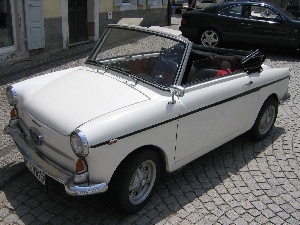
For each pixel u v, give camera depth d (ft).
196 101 11.91
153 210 11.50
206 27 35.19
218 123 13.24
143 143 10.49
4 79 22.82
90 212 11.21
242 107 14.30
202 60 14.43
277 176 13.89
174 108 11.20
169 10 52.65
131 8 44.21
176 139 11.59
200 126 12.39
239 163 14.74
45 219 10.76
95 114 10.14
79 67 13.94
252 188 13.04
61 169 10.32
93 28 36.73
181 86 11.68
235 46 36.22
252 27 33.78
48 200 11.61
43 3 28.91
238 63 14.89
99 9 37.22
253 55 14.92
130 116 10.14
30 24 27.99
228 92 13.20
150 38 12.88
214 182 13.28
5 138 15.33
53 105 10.78
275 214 11.70
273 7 33.58
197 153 12.83
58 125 10.06
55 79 12.78
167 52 12.39
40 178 10.81
